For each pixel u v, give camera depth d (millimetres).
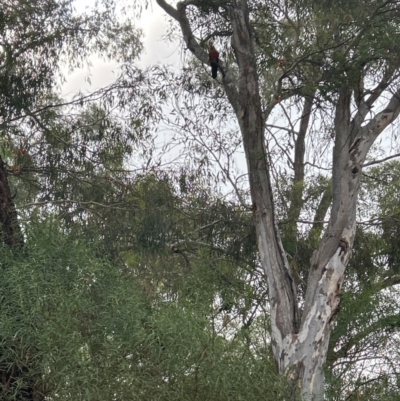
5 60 12914
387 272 15336
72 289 9500
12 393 9172
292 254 14195
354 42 11531
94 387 8234
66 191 13586
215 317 9781
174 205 13391
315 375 11180
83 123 13703
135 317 9352
